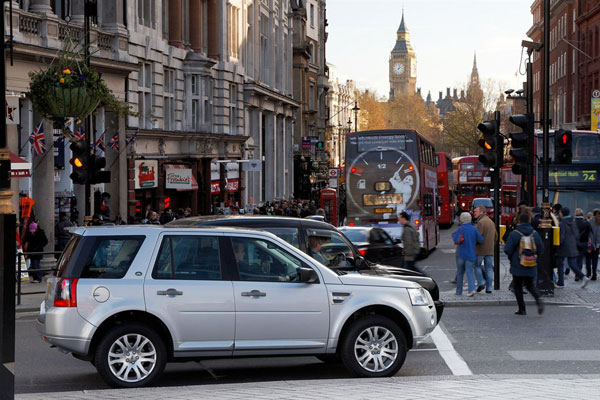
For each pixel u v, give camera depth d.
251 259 12.99
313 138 88.69
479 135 143.38
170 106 46.19
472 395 10.76
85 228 12.88
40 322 12.82
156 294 12.55
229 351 12.73
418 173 37.84
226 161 50.69
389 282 13.42
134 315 12.61
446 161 71.56
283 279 12.99
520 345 16.55
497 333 18.00
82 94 23.53
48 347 16.75
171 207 46.66
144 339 12.48
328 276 13.16
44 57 30.12
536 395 10.72
